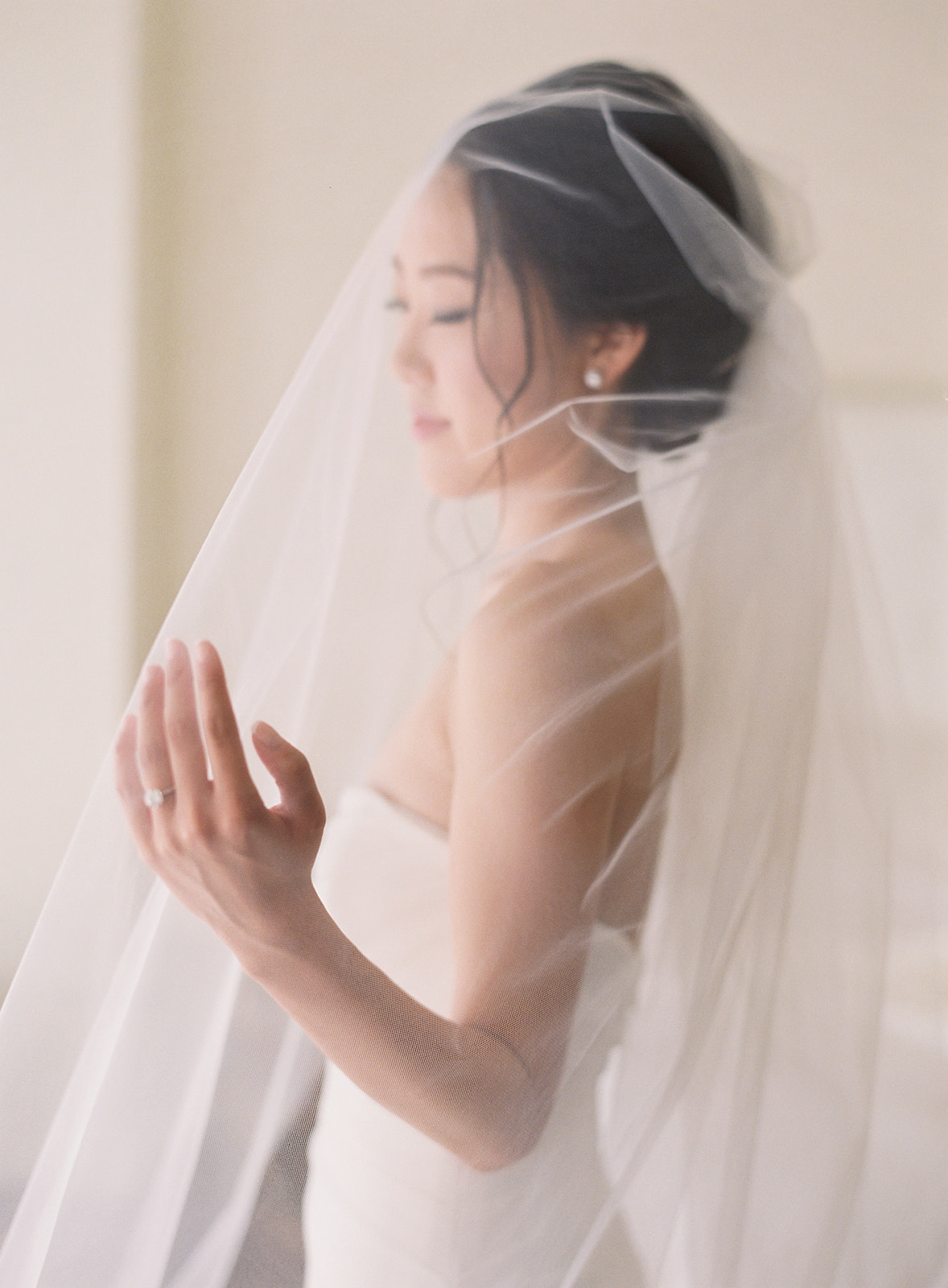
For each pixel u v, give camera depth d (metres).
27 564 1.77
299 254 1.51
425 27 1.39
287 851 0.51
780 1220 0.61
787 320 0.68
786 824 0.63
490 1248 0.53
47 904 0.57
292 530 0.63
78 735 1.83
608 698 0.57
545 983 0.53
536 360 0.65
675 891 0.60
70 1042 0.56
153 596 1.78
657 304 0.65
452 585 0.63
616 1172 0.56
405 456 0.65
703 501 0.66
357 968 0.52
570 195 0.65
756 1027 0.60
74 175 1.55
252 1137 0.56
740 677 0.64
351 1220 0.54
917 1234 0.69
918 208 1.17
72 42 1.52
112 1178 0.54
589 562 0.62
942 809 0.73
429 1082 0.51
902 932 0.71
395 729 0.63
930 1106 0.71
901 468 1.03
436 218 0.66
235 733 0.51
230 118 1.49
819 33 1.22
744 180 0.71
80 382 1.66
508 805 0.55
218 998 0.57
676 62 1.25
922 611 0.93
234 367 1.60
